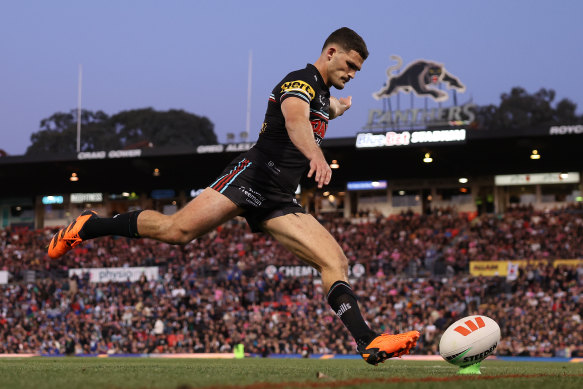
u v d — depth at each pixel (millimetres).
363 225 81688
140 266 75812
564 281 60312
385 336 9523
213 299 66062
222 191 10148
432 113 79875
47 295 70188
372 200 85688
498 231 75562
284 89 9812
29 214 92812
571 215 76062
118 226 10648
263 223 10430
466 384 7719
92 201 91875
